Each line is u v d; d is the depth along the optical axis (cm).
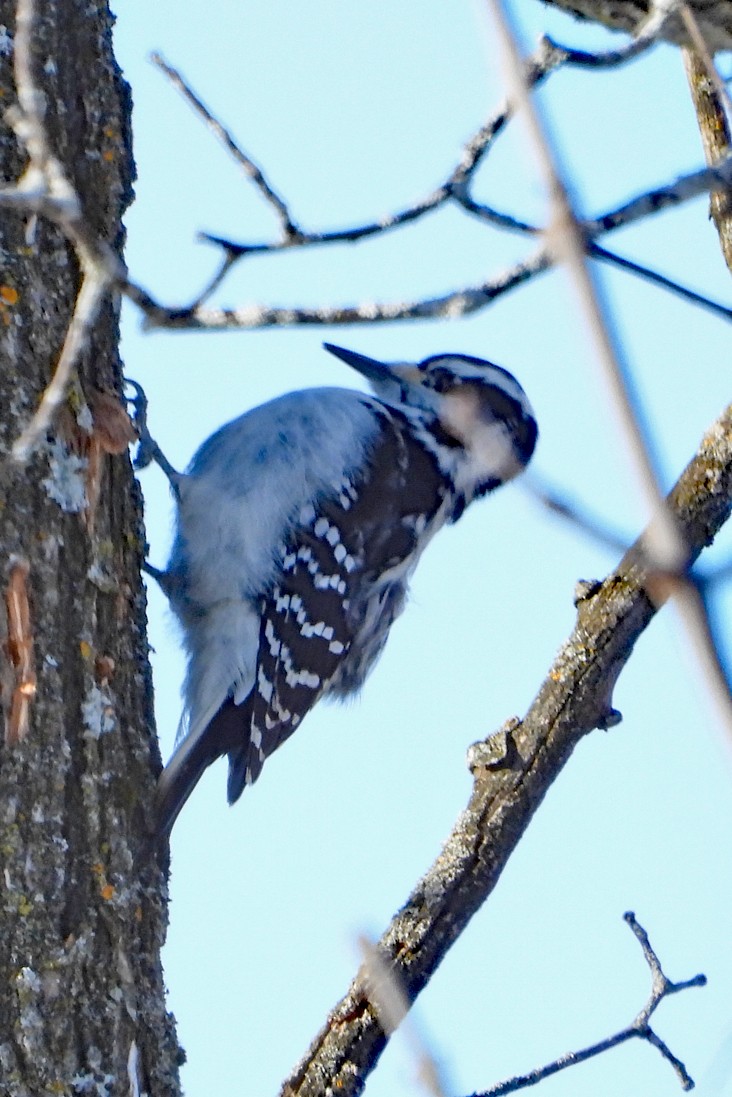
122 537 847
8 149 799
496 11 357
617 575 895
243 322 599
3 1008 711
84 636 787
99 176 866
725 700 316
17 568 757
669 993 871
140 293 586
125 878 776
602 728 893
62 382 573
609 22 790
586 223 577
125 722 811
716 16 752
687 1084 858
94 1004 740
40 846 739
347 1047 874
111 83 883
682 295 586
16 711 741
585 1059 867
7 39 819
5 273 786
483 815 891
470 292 588
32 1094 705
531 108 354
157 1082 766
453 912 883
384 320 595
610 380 314
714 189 607
